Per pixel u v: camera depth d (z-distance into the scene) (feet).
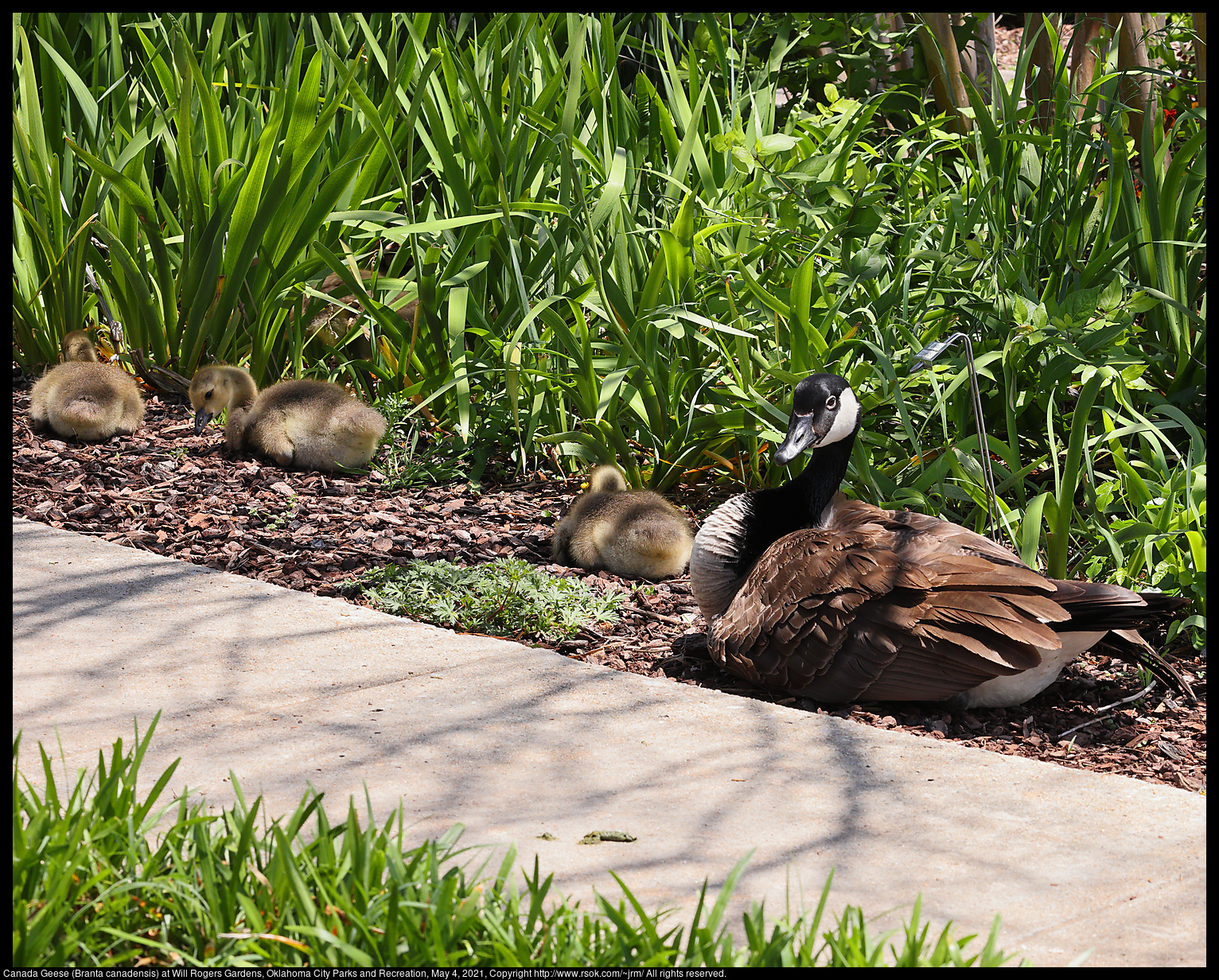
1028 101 35.09
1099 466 26.53
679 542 23.38
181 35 32.37
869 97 36.83
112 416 29.60
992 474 24.59
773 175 28.19
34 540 23.22
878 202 29.84
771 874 12.60
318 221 31.22
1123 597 17.13
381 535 24.99
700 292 28.07
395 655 18.51
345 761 14.98
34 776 14.29
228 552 23.67
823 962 10.96
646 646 20.54
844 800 14.25
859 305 27.99
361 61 35.53
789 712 16.84
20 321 33.73
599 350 28.86
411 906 11.03
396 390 30.99
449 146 30.35
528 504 27.32
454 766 14.93
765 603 18.39
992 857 13.02
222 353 32.68
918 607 17.43
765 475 27.20
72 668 17.57
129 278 31.76
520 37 31.55
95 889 11.56
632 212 30.81
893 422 26.96
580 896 12.13
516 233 30.04
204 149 33.86
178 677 17.43
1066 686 19.51
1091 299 24.70
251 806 13.78
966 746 16.78
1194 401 26.53
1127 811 14.08
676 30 43.24
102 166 29.68
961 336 23.11
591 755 15.33
